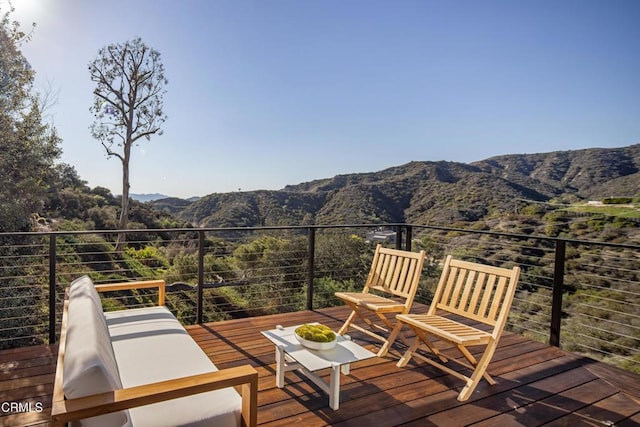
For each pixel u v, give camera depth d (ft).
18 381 8.02
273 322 12.38
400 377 8.70
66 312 6.44
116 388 4.33
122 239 40.57
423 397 7.85
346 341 8.18
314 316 13.17
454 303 9.44
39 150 29.94
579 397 8.01
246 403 4.91
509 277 8.49
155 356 6.57
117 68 44.19
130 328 7.93
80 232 10.49
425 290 17.40
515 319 15.14
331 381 7.23
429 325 8.56
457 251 17.89
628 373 9.18
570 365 9.57
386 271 11.34
